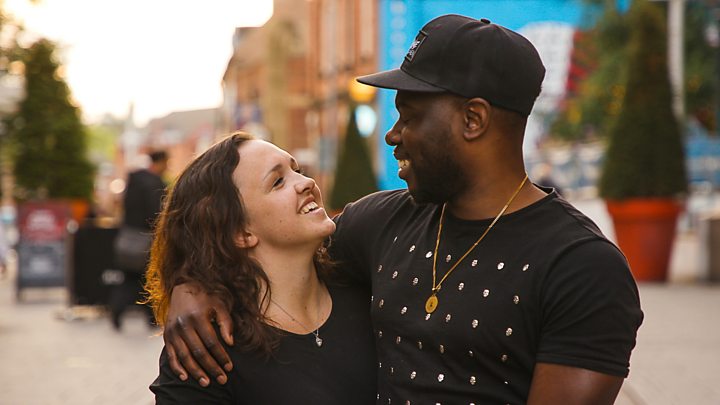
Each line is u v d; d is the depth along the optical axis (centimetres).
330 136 2912
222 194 235
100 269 1166
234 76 5912
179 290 230
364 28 3294
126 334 983
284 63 4600
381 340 231
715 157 2450
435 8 1418
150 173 974
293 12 4688
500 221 215
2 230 2002
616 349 198
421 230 234
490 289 210
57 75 2164
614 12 2209
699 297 1110
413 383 217
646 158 1259
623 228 1286
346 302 252
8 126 2136
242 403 228
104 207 2266
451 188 218
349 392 237
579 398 196
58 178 2141
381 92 1351
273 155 240
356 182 1830
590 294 199
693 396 582
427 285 222
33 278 1380
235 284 230
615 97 2267
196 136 8231
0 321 1125
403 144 220
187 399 221
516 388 207
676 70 1650
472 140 214
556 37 1576
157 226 245
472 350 209
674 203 1267
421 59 215
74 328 1045
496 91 211
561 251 204
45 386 660
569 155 2464
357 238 256
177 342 223
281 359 231
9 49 1616
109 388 652
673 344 779
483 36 212
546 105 2319
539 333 205
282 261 238
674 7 1656
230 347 226
